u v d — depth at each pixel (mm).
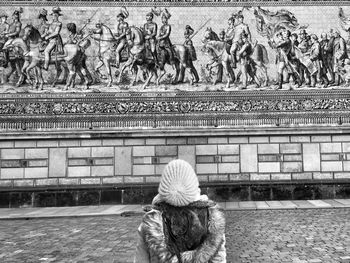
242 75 17766
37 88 17578
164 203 2555
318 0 18047
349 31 18047
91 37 17891
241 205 15492
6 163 16922
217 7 18125
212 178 17047
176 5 18109
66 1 17984
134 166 17062
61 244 9211
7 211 15289
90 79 17703
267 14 18094
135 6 18031
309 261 7234
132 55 17797
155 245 2441
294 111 17453
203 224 2488
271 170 17078
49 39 17797
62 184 16891
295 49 17969
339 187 16766
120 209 15227
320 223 11195
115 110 17406
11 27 17797
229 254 7844
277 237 9406
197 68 17844
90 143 17156
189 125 17359
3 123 17141
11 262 7652
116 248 8633
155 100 17516
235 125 17375
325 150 17141
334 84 17797
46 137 16969
